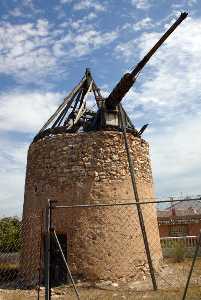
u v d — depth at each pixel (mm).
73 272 11289
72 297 9234
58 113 14125
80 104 14625
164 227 22875
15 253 14609
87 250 11453
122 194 12312
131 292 9633
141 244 12117
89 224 11719
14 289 11148
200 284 10031
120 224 11914
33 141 14172
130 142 13305
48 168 12820
